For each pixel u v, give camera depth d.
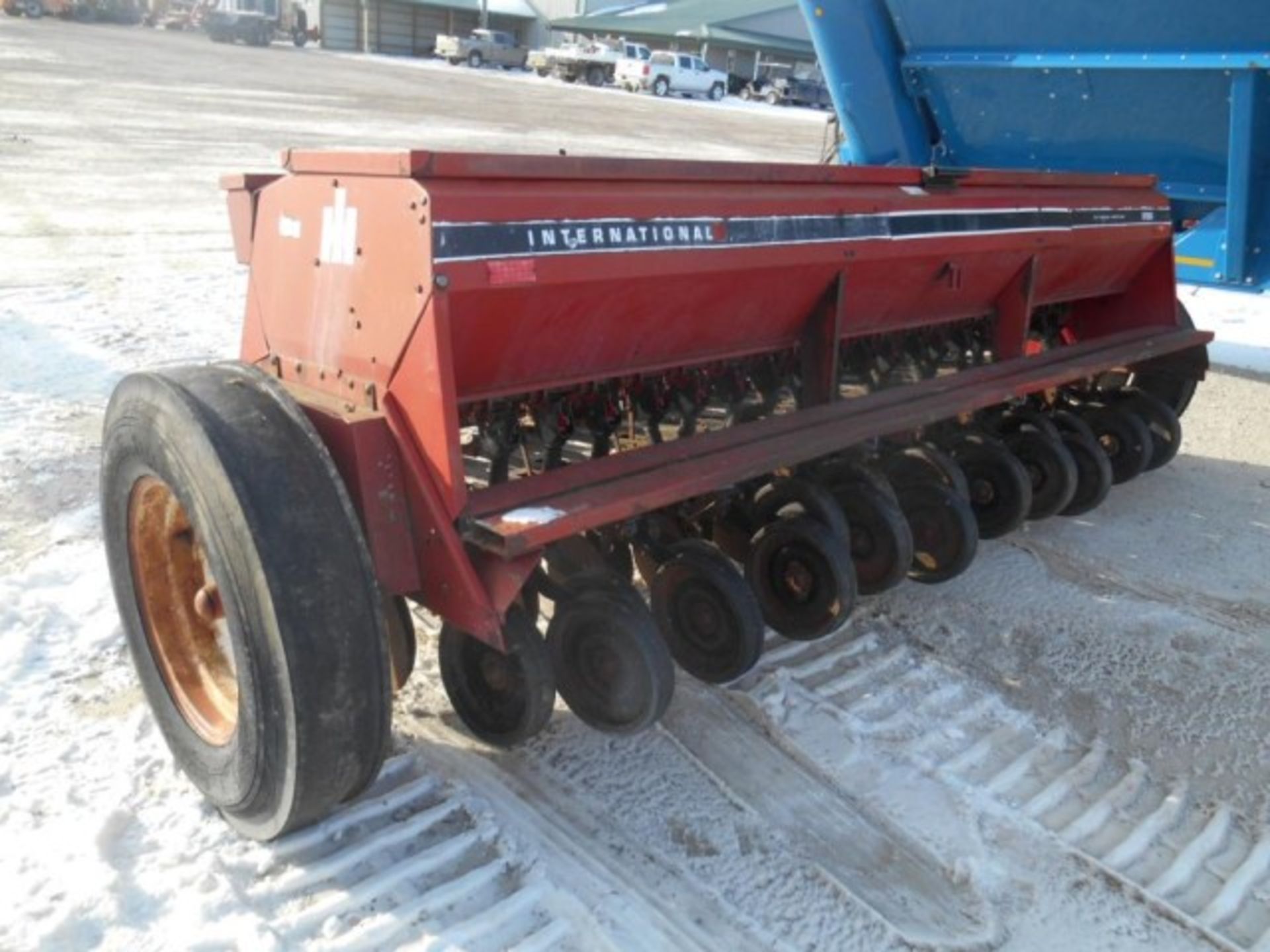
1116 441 5.01
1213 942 2.46
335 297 2.57
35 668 3.17
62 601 3.54
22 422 5.17
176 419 2.25
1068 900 2.56
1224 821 2.88
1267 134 5.13
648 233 2.72
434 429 2.35
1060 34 5.25
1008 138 5.94
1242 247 5.51
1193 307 9.80
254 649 2.17
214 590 2.50
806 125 30.12
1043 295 4.77
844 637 3.67
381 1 48.69
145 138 15.32
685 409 3.48
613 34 48.50
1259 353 8.20
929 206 3.63
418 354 2.34
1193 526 4.91
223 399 2.28
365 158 2.40
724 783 2.87
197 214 10.88
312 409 2.48
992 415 4.52
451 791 2.70
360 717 2.23
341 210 2.51
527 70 45.00
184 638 2.68
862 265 3.42
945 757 3.05
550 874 2.45
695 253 2.82
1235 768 3.12
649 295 2.85
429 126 19.73
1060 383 4.11
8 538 4.01
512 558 2.31
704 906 2.45
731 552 3.44
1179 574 4.39
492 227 2.38
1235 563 4.52
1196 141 5.38
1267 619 4.03
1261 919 2.54
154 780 2.68
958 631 3.80
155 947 2.17
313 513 2.19
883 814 2.79
